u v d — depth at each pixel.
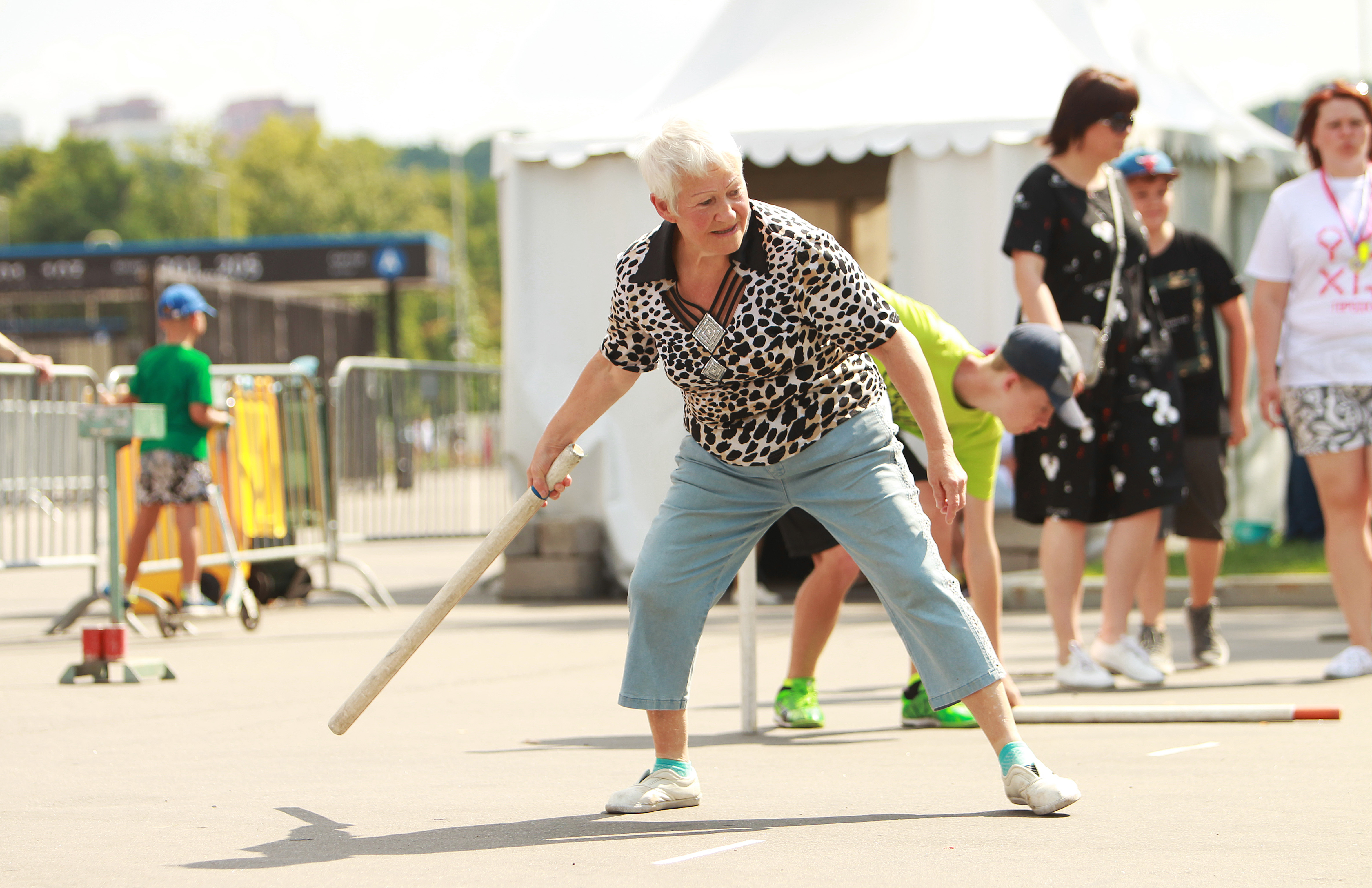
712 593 5.21
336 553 14.54
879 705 8.02
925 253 13.98
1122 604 8.55
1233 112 16.78
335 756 6.54
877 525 5.03
